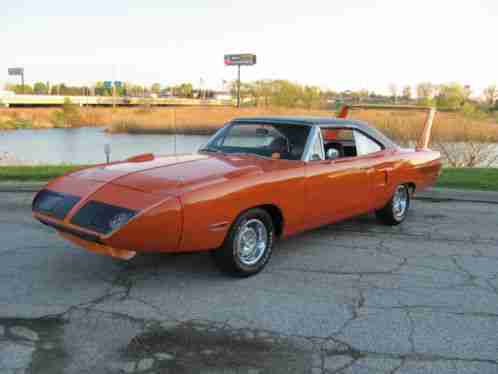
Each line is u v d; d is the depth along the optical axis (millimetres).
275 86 75000
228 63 109000
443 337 3715
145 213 3938
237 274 4738
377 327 3852
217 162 5043
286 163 5223
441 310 4195
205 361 3291
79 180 4598
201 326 3793
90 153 25375
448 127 16953
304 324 3871
